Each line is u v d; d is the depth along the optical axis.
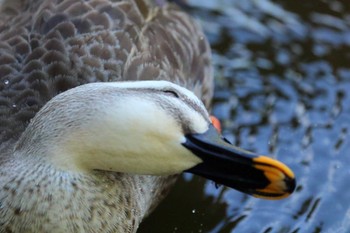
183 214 9.74
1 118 8.21
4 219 7.22
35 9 9.17
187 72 9.69
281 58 11.80
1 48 8.76
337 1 12.52
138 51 9.00
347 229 9.54
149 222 9.62
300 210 9.79
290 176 6.95
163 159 7.02
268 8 12.42
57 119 7.06
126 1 9.39
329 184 10.09
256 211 9.79
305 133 10.77
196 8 12.30
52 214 7.12
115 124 6.91
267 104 11.17
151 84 7.11
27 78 8.41
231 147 7.00
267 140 10.67
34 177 7.11
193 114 7.00
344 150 10.54
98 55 8.67
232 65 11.66
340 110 11.09
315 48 11.94
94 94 7.03
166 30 9.67
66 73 8.42
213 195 10.00
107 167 7.16
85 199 7.22
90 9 9.08
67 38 8.73
